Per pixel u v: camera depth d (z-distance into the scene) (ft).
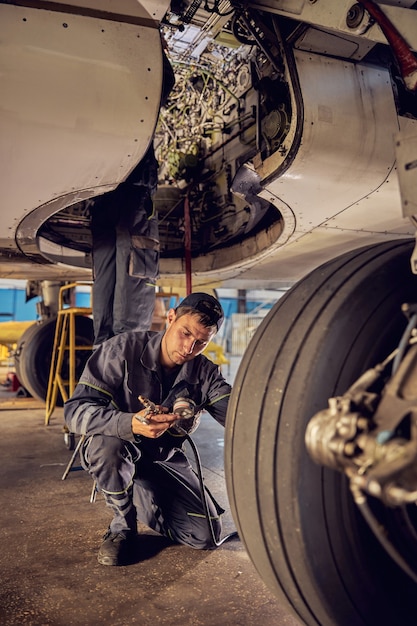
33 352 14.84
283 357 3.43
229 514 6.68
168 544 5.71
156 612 4.26
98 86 6.25
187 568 5.09
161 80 6.52
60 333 14.25
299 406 3.19
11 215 7.55
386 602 3.27
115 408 5.45
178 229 12.73
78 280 13.60
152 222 8.89
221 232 11.84
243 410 3.52
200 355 5.70
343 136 7.04
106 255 8.98
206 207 12.10
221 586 4.72
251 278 13.67
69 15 6.09
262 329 3.78
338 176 7.36
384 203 8.02
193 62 11.46
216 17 7.69
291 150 6.92
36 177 6.80
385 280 3.50
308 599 3.22
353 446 2.38
